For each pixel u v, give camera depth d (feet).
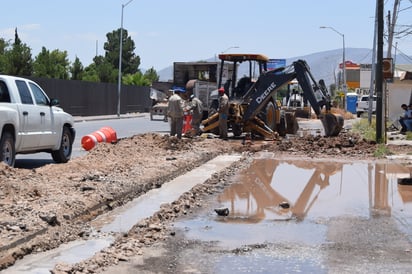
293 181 54.54
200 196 46.50
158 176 52.85
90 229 35.04
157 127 139.95
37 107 56.65
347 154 77.36
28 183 43.01
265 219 38.32
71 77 234.38
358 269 27.35
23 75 163.63
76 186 44.14
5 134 51.01
